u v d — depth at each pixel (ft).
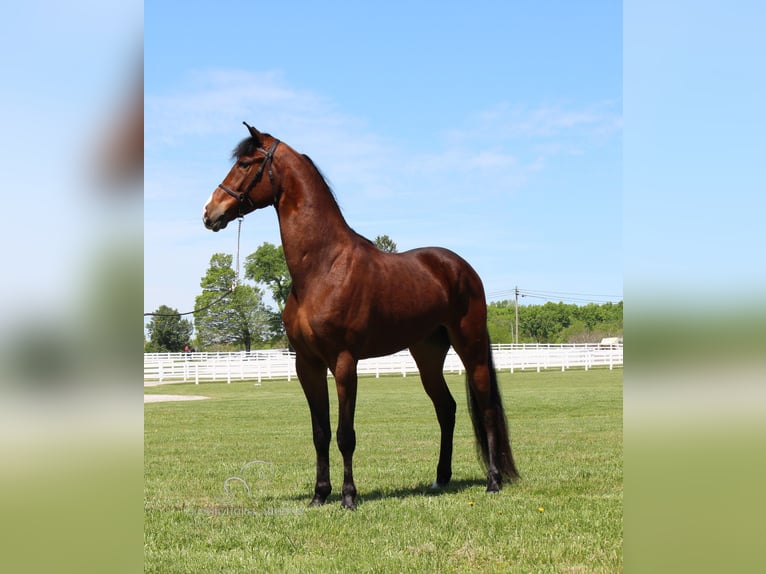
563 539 16.10
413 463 28.53
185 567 14.42
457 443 34.78
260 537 16.69
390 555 15.08
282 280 185.06
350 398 19.79
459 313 22.85
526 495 21.09
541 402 57.06
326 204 20.17
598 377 91.56
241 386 89.30
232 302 197.98
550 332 278.46
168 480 24.90
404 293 20.99
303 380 20.52
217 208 19.81
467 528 17.17
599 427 40.06
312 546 15.97
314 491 22.71
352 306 19.71
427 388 23.52
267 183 19.85
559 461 27.61
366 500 20.83
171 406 61.11
